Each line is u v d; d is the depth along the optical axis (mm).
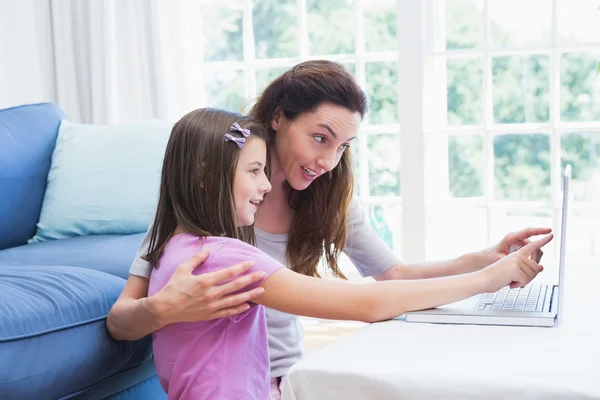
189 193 1511
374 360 1134
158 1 3623
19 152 2768
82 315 1736
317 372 1107
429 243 3451
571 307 1434
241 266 1352
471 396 1033
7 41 3668
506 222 3457
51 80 3824
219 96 3988
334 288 1391
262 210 1817
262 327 1523
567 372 1043
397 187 3779
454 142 3539
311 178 1710
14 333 1577
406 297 1387
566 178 1384
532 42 3393
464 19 3473
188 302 1366
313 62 1716
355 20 3654
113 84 3678
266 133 1617
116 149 2797
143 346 1899
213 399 1406
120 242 2465
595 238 3332
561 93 3379
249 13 3838
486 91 3344
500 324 1326
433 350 1175
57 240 2658
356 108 1651
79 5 3742
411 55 3326
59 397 1681
